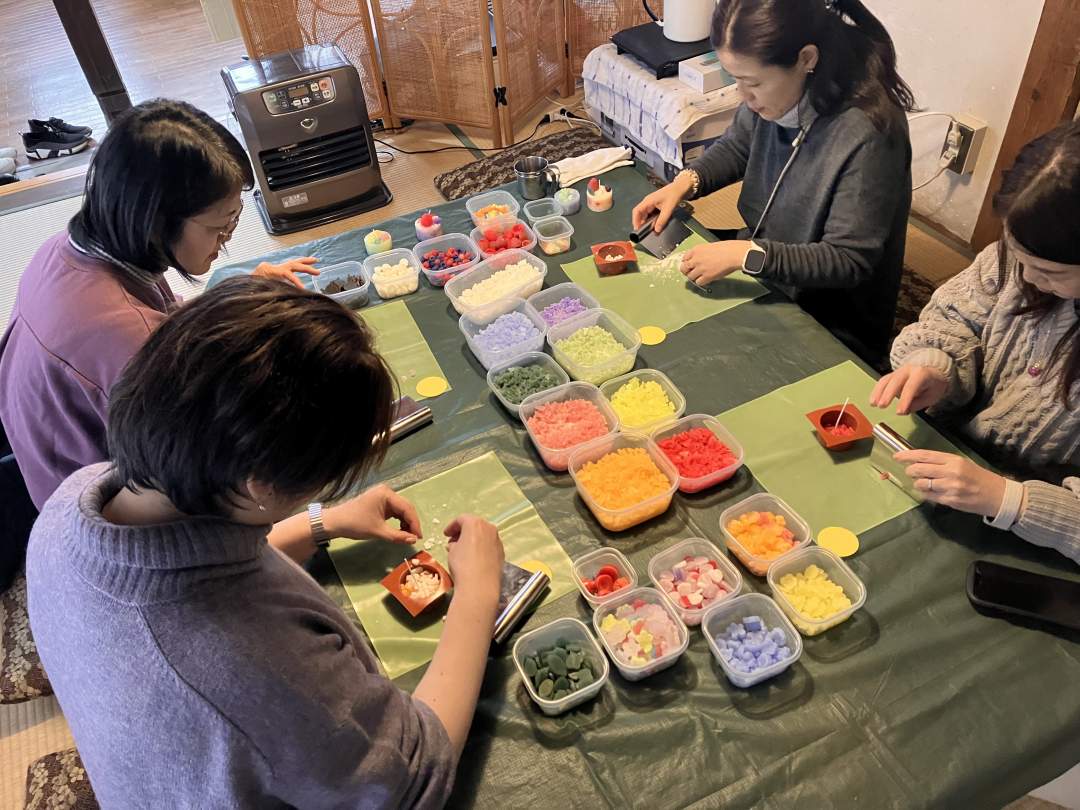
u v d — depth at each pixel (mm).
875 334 2070
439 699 956
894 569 1190
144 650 666
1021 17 2432
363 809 784
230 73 3096
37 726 1862
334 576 1242
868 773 971
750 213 2104
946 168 2867
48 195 3514
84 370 1301
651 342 1644
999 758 974
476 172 3199
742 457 1337
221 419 618
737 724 1028
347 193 3250
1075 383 1246
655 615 1137
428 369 1636
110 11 5371
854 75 1677
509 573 1207
